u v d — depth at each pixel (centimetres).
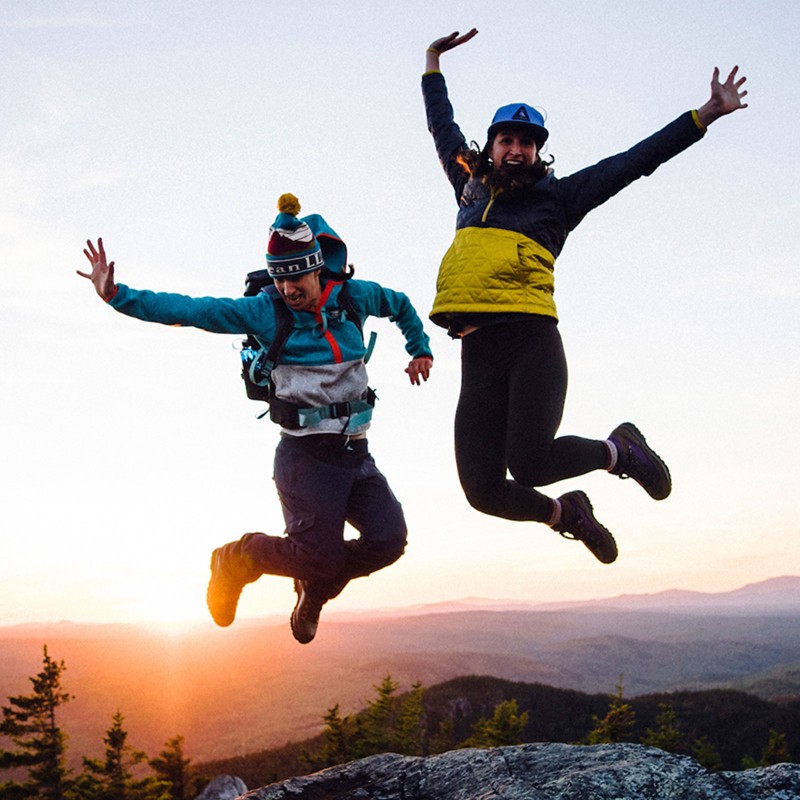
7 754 3984
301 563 344
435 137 426
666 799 285
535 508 378
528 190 362
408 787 340
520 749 341
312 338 346
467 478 366
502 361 353
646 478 377
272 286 352
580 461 357
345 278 359
